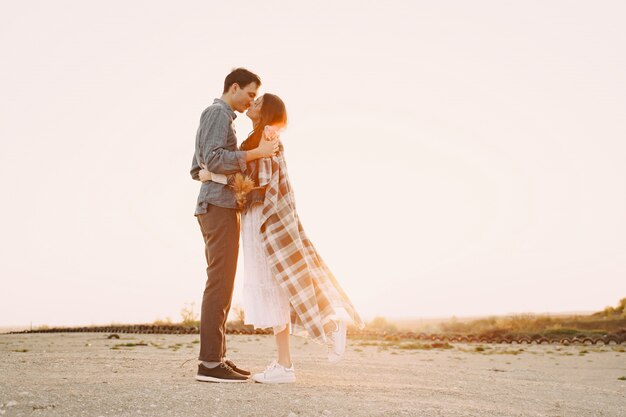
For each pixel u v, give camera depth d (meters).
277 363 3.59
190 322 21.34
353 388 3.55
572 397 4.21
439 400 3.39
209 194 3.48
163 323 21.44
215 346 3.38
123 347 7.69
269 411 2.70
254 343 10.78
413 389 3.76
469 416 2.94
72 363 4.45
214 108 3.56
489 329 25.47
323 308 3.58
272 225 3.54
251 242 3.60
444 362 7.53
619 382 5.80
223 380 3.36
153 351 6.74
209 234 3.48
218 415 2.57
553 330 20.70
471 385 4.38
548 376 6.13
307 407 2.82
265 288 3.55
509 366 7.44
